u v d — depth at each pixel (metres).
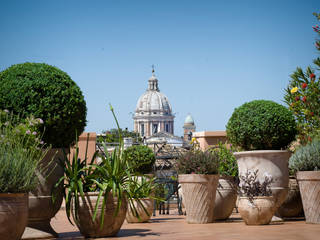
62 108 5.04
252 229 5.25
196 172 6.44
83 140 12.59
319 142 6.23
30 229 4.93
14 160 4.16
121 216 4.84
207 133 12.96
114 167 4.83
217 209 6.89
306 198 5.86
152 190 7.98
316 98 7.25
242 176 6.14
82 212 4.69
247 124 6.33
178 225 6.23
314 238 4.16
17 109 4.91
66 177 5.16
